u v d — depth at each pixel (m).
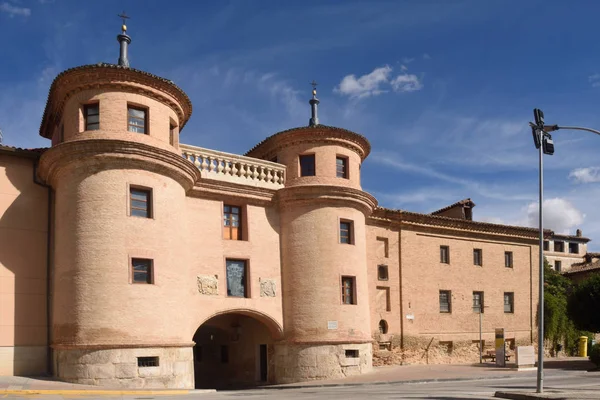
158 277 23.61
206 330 34.97
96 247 22.70
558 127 19.56
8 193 24.66
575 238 77.50
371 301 34.50
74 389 20.36
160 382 22.92
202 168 27.70
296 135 30.20
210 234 27.33
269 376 29.61
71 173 23.59
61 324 22.72
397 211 36.28
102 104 23.98
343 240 30.06
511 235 41.94
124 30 27.17
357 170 31.47
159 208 24.16
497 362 33.44
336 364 28.06
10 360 23.47
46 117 28.03
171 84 25.17
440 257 38.44
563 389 19.12
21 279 24.25
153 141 24.42
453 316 38.00
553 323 43.44
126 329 22.42
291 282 28.94
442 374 28.47
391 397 18.38
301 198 29.33
